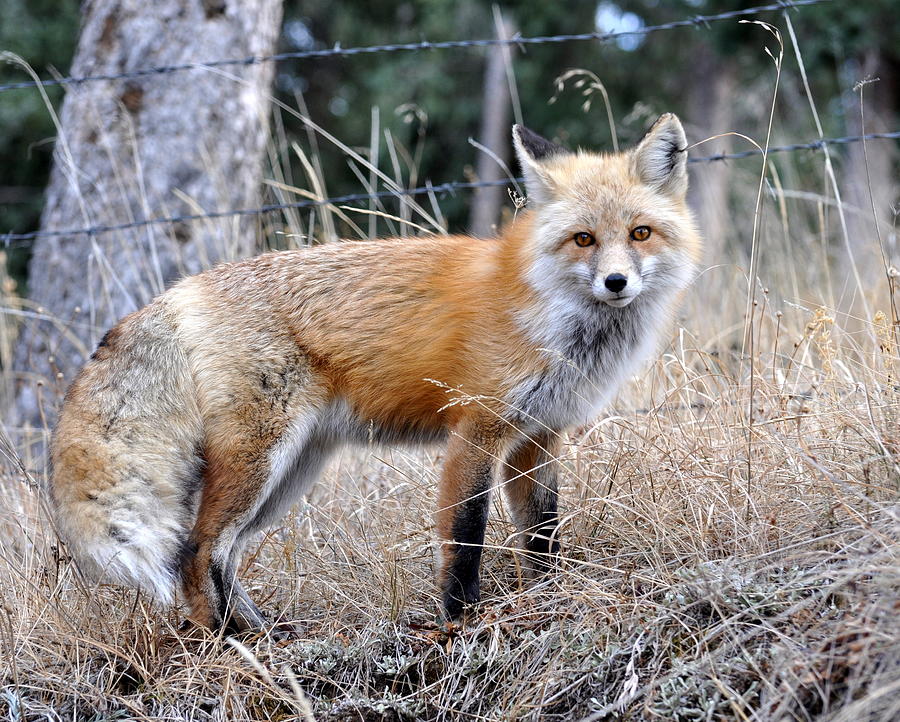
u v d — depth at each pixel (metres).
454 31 27.69
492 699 6.11
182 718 6.21
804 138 18.64
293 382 7.35
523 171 7.50
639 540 7.04
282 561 7.89
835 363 8.00
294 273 7.55
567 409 7.26
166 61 11.64
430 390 7.34
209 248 11.55
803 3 8.62
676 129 7.27
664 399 8.28
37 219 24.22
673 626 6.02
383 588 7.19
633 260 6.95
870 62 21.23
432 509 8.00
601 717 5.70
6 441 9.08
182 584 7.09
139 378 7.32
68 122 11.87
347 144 27.56
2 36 23.58
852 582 5.71
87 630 6.95
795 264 11.29
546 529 7.38
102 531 6.87
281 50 28.09
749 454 6.76
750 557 6.27
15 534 8.40
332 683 6.38
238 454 7.19
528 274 7.09
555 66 27.48
